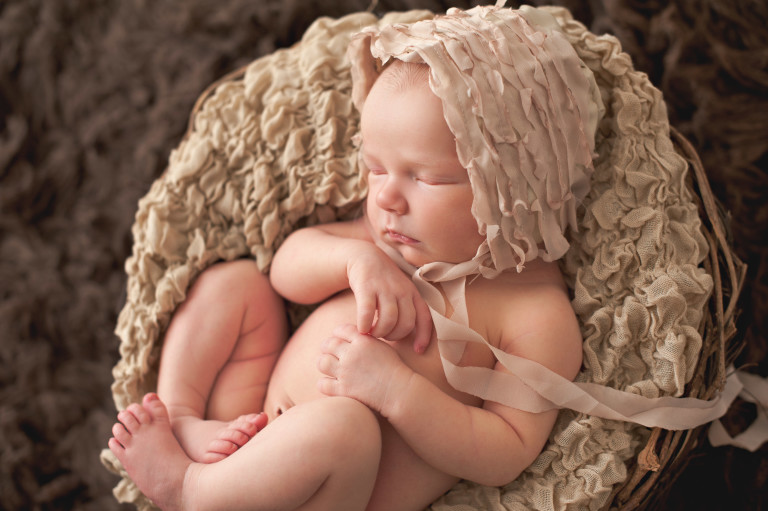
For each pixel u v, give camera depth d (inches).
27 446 61.4
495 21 42.1
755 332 58.4
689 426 42.9
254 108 53.1
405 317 42.7
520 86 40.7
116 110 70.6
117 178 69.6
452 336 42.8
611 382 44.3
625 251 44.9
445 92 39.2
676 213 45.7
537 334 43.4
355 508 40.1
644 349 44.1
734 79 60.5
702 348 44.8
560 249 44.4
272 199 51.3
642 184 45.5
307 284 47.9
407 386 40.5
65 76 71.6
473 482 44.1
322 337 46.2
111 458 48.5
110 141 70.3
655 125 47.3
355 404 40.4
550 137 41.8
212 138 52.3
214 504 40.4
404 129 40.9
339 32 54.6
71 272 67.7
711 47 60.4
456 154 40.7
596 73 48.3
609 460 42.2
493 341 44.7
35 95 71.4
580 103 43.3
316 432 38.8
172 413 47.3
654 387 43.2
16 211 69.4
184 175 51.3
